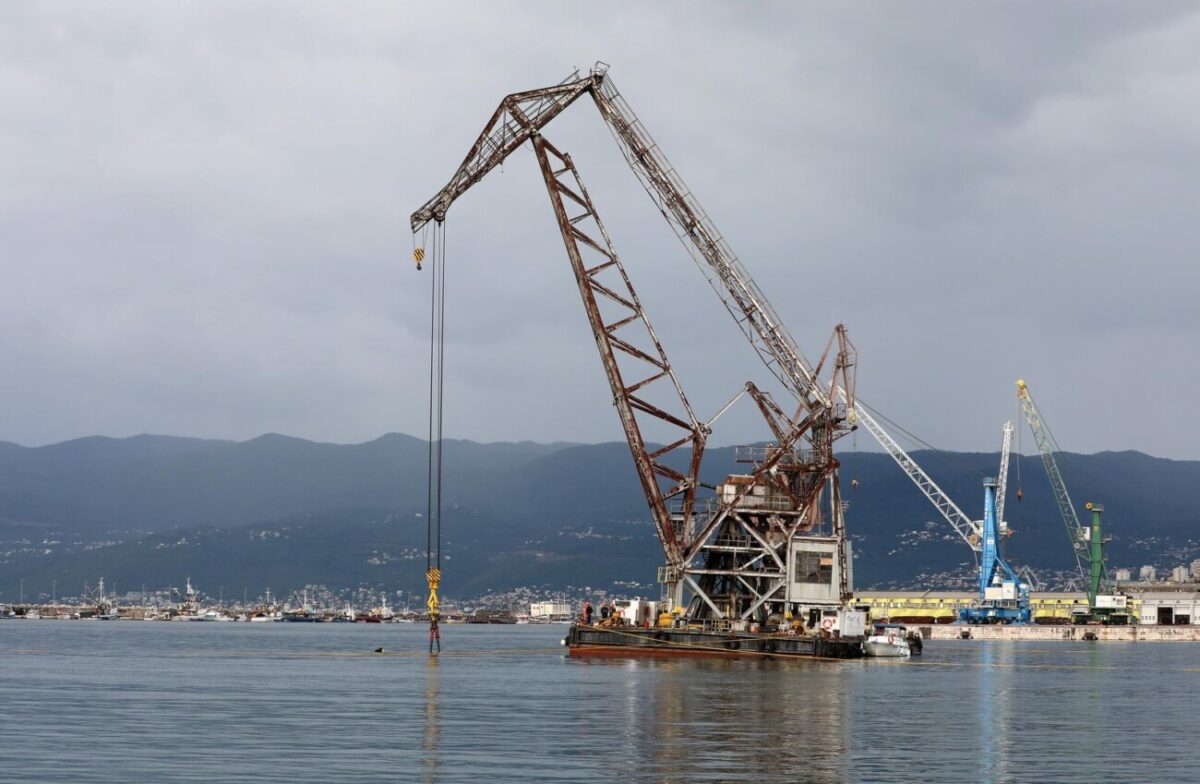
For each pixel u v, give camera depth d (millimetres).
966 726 73750
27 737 64312
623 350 121250
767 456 126688
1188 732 72250
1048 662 165125
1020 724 75750
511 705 80938
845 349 126375
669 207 123500
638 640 125938
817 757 59125
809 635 125250
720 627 125875
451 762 56000
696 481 123812
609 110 121938
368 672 119125
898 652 158000
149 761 56000
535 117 120750
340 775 52375
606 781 51500
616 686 95438
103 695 90438
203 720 72562
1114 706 89812
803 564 125125
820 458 126312
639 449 122000
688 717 74312
